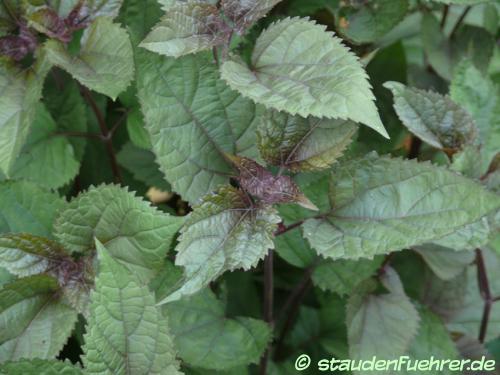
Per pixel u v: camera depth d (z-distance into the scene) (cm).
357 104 26
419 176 30
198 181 31
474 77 39
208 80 31
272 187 30
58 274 33
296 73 28
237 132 32
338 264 41
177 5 29
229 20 30
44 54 35
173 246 41
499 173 35
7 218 34
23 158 40
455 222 29
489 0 41
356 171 31
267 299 38
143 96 30
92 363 24
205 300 39
